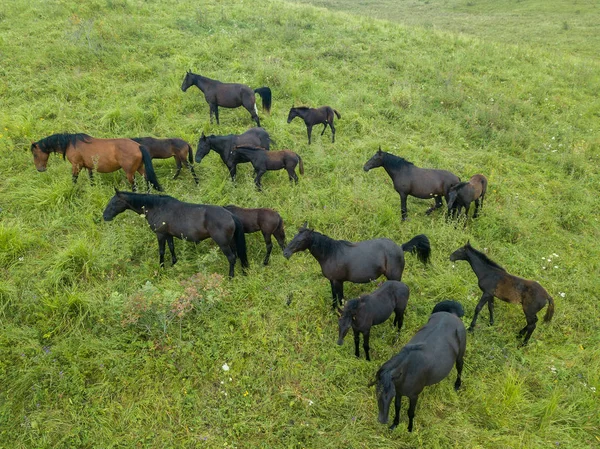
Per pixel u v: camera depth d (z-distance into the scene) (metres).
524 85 15.43
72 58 12.81
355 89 13.74
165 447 4.87
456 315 5.62
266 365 5.76
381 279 7.23
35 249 7.04
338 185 9.25
